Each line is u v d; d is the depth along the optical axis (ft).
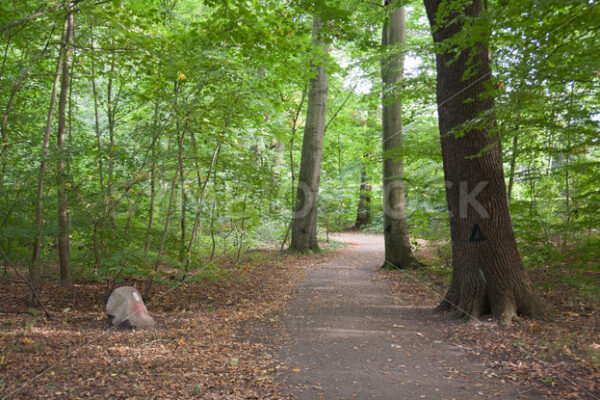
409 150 30.25
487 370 13.61
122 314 19.63
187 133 29.01
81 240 27.14
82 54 23.67
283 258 44.86
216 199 30.17
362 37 32.71
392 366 14.46
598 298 19.94
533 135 26.89
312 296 26.94
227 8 22.02
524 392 11.73
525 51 13.96
